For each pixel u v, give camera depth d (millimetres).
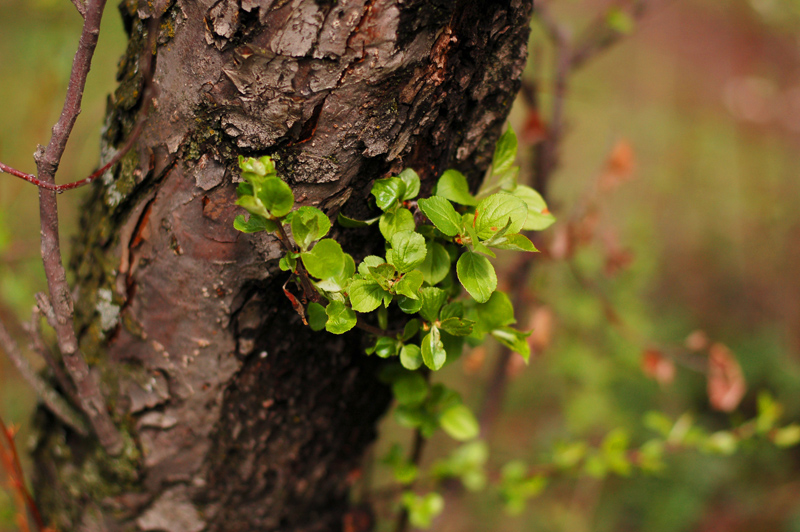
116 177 1209
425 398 1296
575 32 2684
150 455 1256
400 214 1173
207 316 1210
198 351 1222
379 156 1174
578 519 3639
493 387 1824
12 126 2447
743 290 4965
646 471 1664
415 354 1193
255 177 1123
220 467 1265
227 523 1291
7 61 2617
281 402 1254
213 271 1195
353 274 1163
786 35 5008
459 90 1180
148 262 1208
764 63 6145
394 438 3062
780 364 4336
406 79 1155
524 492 1570
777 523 3744
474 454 1499
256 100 1152
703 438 1655
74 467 1285
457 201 1189
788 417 4133
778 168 5422
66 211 2066
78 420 1268
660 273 4867
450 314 1186
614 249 2074
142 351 1232
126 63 1203
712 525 3783
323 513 1342
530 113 1760
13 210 2281
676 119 5633
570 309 2625
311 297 1167
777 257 5004
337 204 1186
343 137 1162
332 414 1280
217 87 1154
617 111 4477
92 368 1250
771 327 4668
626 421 3852
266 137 1160
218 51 1147
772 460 4055
